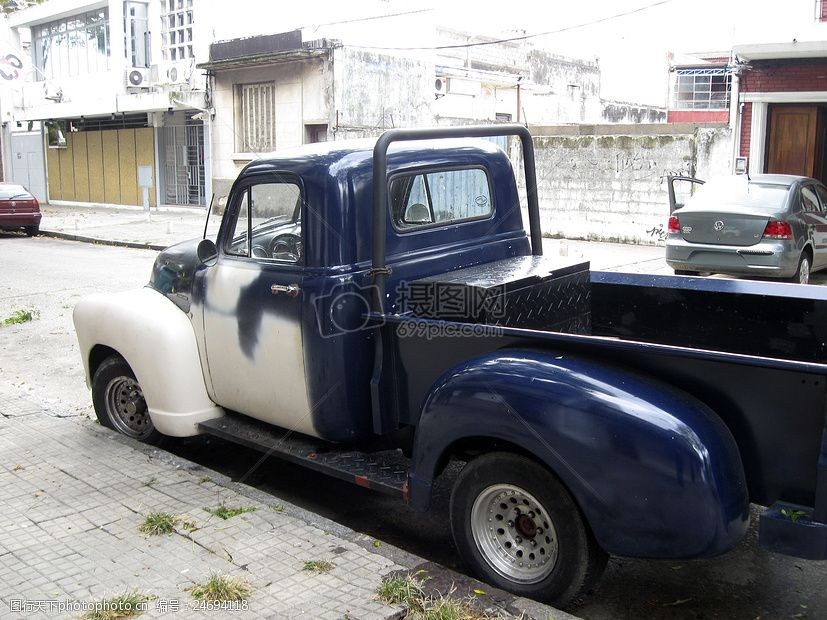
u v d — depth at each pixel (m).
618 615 3.66
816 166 16.02
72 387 7.59
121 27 27.20
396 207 4.50
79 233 20.67
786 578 3.96
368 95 20.95
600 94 33.06
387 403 4.18
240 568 3.65
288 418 4.55
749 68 15.82
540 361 3.46
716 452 3.08
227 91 22.66
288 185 4.36
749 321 4.49
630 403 3.18
